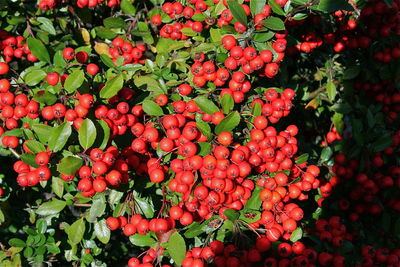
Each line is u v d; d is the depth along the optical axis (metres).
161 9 0.93
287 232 0.84
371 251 0.88
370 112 0.93
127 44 0.90
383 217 0.91
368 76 0.95
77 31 0.96
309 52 1.01
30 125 0.84
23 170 0.81
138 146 0.81
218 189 0.80
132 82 0.87
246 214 0.84
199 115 0.84
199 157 0.79
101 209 0.83
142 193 0.87
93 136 0.79
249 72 0.83
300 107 1.00
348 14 0.97
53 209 0.86
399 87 0.95
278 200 0.83
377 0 0.91
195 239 0.88
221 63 0.84
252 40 0.84
